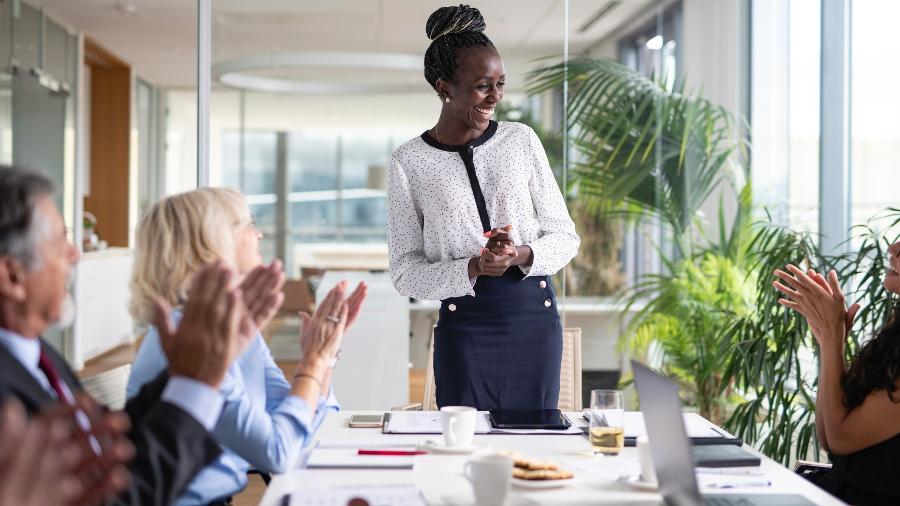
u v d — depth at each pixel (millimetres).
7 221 1314
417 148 2645
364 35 4578
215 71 4348
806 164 4789
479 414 2416
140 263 1784
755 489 1711
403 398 4453
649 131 4641
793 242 3777
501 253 2438
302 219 6258
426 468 1841
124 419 1144
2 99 6566
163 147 10523
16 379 1302
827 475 2316
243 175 5648
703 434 2121
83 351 8367
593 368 4680
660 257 4680
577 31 4488
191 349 1378
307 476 1779
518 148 2648
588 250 4645
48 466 904
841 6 4539
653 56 4633
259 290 1506
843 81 4562
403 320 4469
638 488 1700
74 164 8328
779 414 4230
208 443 1374
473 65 2553
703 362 4426
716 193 4754
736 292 4547
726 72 4754
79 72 8375
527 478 1736
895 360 2111
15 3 6766
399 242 2656
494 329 2584
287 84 5172
